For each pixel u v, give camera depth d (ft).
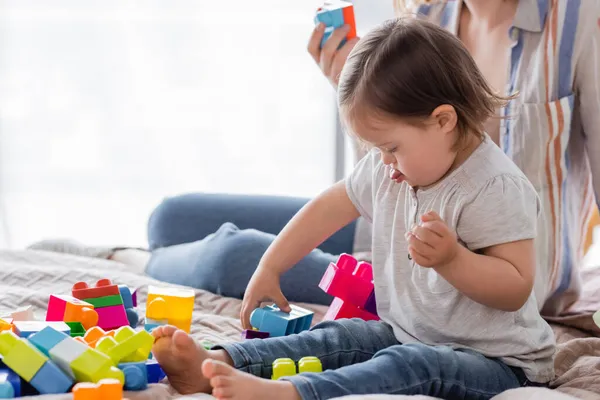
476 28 6.22
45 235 10.53
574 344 4.89
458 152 4.35
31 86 10.41
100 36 10.33
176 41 10.30
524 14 5.80
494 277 4.01
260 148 10.36
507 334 4.23
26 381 3.62
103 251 7.84
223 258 6.42
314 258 6.61
